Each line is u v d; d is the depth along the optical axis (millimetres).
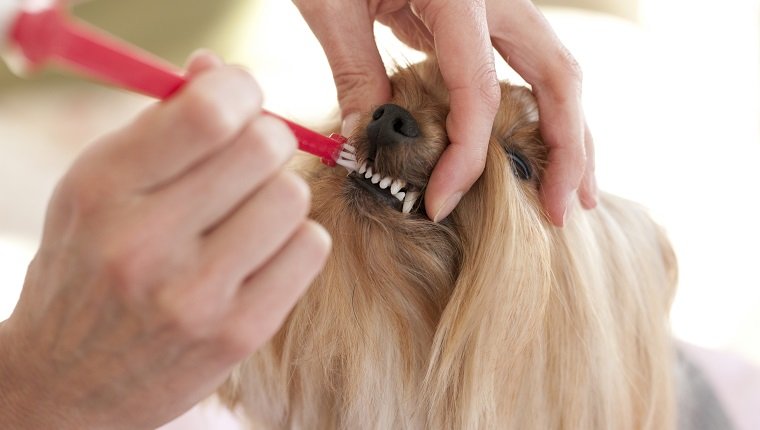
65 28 645
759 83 3680
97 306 812
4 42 616
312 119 1658
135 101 3822
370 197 1282
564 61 1324
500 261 1264
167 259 769
